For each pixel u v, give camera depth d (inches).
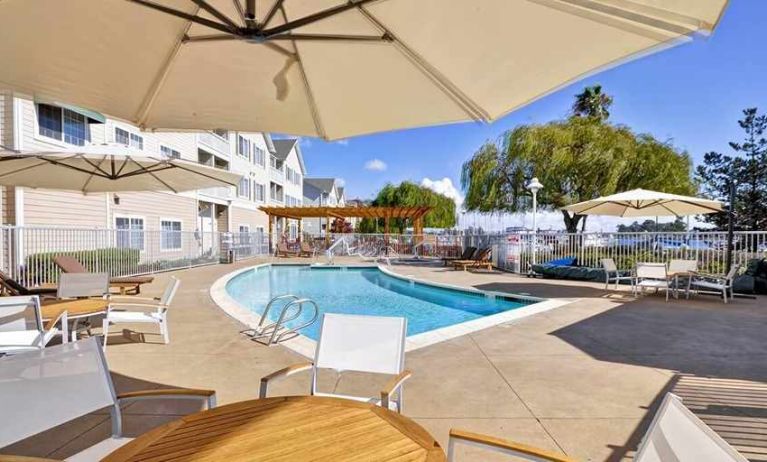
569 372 158.1
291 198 1422.2
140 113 119.6
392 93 113.7
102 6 85.4
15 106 379.2
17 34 87.7
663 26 67.2
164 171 241.4
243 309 286.0
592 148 681.6
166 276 498.0
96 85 106.9
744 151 981.2
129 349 187.9
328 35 93.8
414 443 59.6
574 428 113.6
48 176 241.9
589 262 506.0
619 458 98.6
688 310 285.7
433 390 140.6
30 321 154.8
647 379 150.7
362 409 71.0
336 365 101.4
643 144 684.1
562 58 85.4
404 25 90.6
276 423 65.5
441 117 120.1
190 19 83.9
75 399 73.3
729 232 382.3
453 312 369.1
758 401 131.0
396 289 498.9
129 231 509.4
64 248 402.6
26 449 101.4
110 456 55.4
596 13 69.6
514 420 118.3
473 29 85.0
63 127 440.1
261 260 782.5
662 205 390.3
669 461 49.4
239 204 978.7
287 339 206.5
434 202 1418.6
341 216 1006.4
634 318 258.7
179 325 237.1
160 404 128.3
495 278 499.5
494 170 771.4
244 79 113.3
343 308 385.4
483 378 151.8
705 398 133.3
